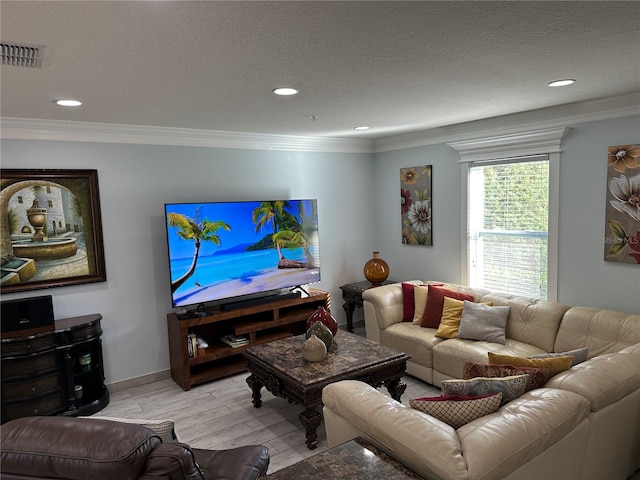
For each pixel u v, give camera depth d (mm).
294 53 2033
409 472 1700
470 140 4355
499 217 4328
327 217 5277
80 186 3736
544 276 4004
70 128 3625
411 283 4512
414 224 5145
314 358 3129
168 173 4168
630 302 3416
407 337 3979
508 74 2520
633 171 3305
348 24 1706
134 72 2244
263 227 4469
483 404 1902
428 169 4906
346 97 2977
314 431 2943
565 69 2449
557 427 1812
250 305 4328
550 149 3787
